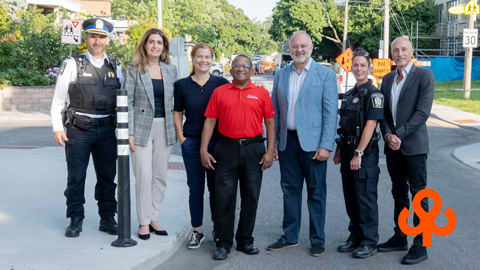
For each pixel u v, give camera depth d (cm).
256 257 525
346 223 648
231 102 513
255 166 523
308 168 537
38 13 2744
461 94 2795
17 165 965
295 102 537
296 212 553
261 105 519
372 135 522
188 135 547
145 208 538
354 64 529
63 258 482
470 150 1232
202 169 550
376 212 530
